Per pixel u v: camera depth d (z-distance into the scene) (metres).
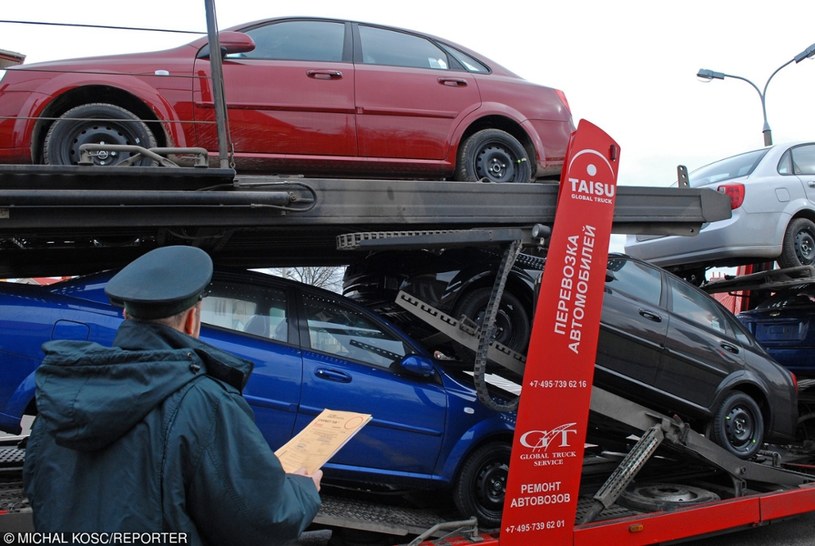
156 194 3.40
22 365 3.65
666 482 5.86
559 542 4.19
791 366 7.54
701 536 5.03
